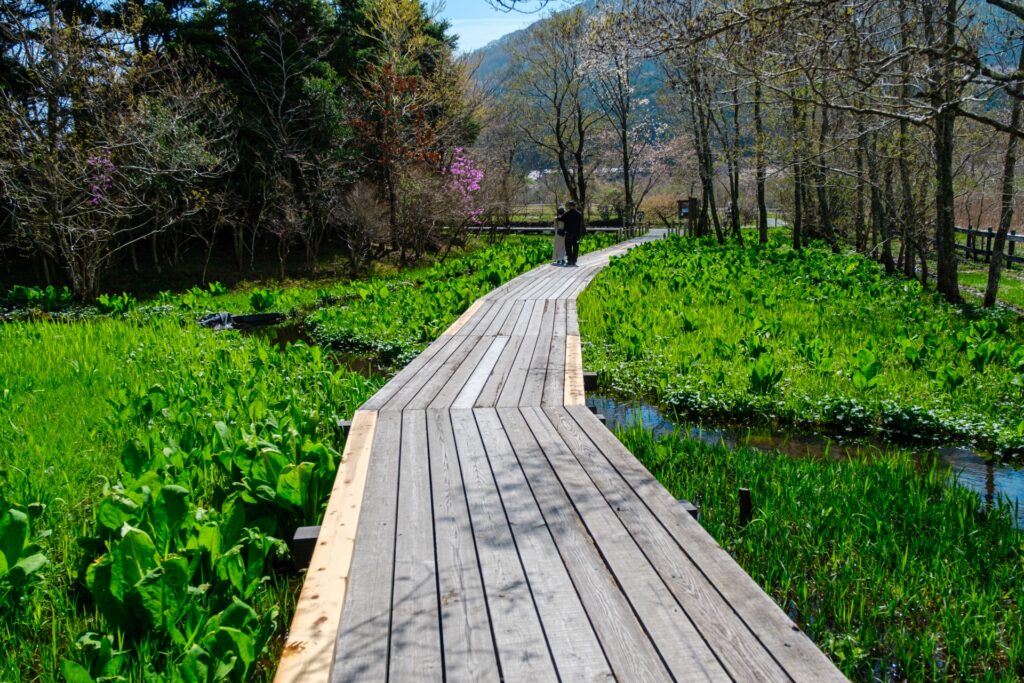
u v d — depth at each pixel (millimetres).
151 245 23219
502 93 42750
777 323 10594
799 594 3848
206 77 21844
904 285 16281
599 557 3336
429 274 22031
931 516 4730
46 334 10656
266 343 10461
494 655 2582
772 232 40500
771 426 7324
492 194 31391
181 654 3102
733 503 5043
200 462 5234
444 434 5391
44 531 4098
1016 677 3146
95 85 16953
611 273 17203
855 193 23781
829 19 8492
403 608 2900
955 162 18344
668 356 9289
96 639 3146
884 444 6820
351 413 7121
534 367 7773
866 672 3281
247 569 3699
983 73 8383
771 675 2426
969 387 7863
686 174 46062
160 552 3742
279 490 4387
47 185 16297
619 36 9352
